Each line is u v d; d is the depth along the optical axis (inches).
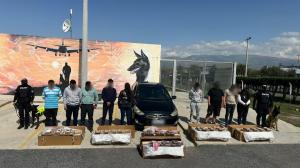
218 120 568.4
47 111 445.7
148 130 383.6
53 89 447.5
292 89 1224.8
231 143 410.9
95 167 305.7
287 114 736.3
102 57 748.6
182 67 810.8
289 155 371.6
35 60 711.1
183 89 815.1
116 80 759.7
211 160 340.8
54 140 372.8
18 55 702.5
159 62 788.0
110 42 752.3
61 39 721.0
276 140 441.7
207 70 812.0
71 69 729.6
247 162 338.6
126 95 464.4
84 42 631.2
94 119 534.3
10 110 577.3
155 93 511.2
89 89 446.6
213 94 500.4
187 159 341.4
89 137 414.3
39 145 370.3
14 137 407.5
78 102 444.8
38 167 300.5
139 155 348.5
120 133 386.6
